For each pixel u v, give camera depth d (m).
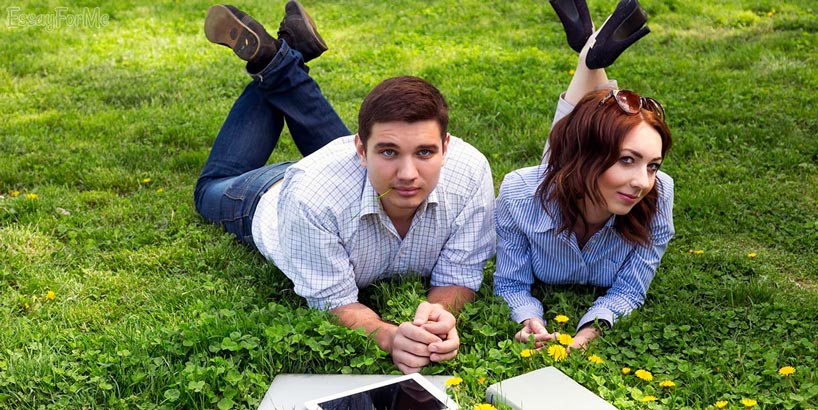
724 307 3.47
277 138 4.34
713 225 4.34
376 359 2.98
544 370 2.76
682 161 5.24
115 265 3.89
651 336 3.12
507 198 3.38
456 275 3.36
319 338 2.99
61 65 7.97
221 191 4.06
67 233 4.21
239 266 3.76
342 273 3.19
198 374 2.74
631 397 2.73
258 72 4.07
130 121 6.18
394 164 2.83
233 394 2.71
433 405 2.67
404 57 8.15
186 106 6.57
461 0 10.73
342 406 2.67
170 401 2.69
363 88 7.10
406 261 3.39
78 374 2.86
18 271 3.78
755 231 4.27
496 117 6.09
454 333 2.96
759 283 3.69
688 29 8.97
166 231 4.21
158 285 3.68
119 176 5.04
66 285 3.64
